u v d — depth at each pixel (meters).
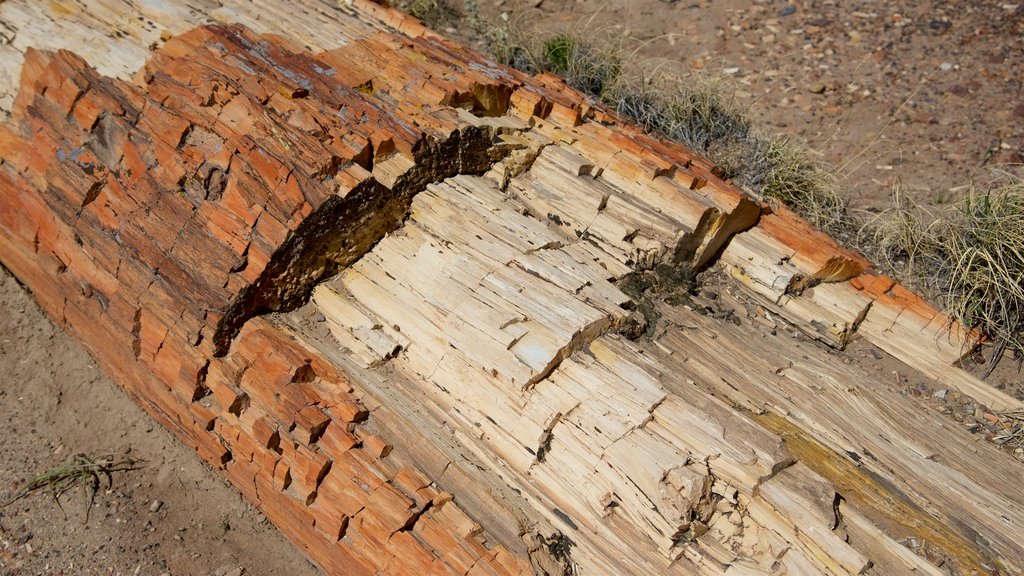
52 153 4.25
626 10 7.30
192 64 4.27
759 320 4.50
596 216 4.32
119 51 4.66
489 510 3.28
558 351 3.50
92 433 4.27
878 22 7.12
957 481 3.81
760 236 4.74
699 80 6.05
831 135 6.14
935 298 4.91
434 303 3.79
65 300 4.35
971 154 5.90
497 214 4.11
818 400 4.05
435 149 4.18
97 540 3.86
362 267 4.04
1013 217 4.86
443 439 3.53
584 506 3.33
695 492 3.20
